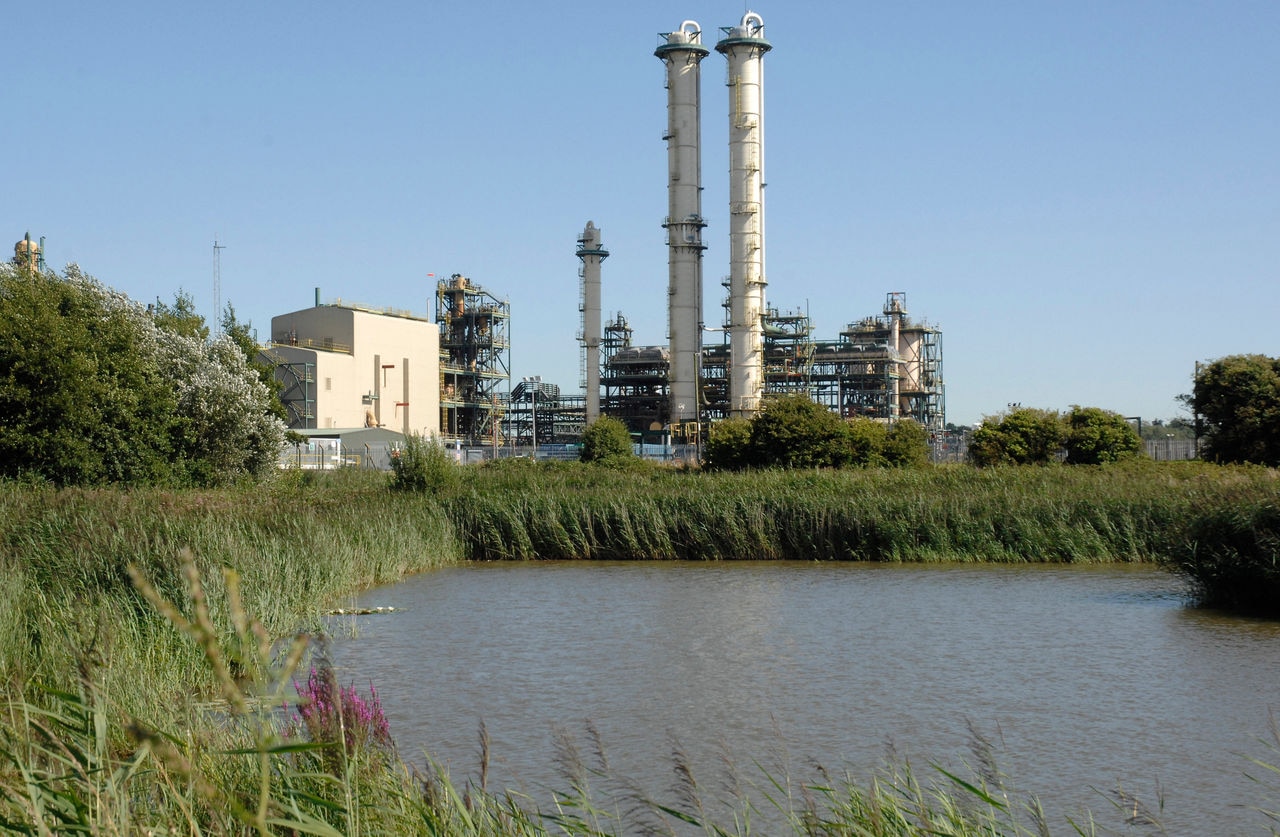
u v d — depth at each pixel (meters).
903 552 39.41
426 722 17.14
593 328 138.88
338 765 8.22
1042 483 42.84
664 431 127.81
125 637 14.73
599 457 83.56
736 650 22.97
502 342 138.00
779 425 68.00
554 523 41.56
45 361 39.72
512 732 16.52
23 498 31.19
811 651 22.78
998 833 9.81
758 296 121.38
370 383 113.94
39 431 39.50
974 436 70.38
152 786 7.97
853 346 139.12
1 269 44.72
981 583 33.16
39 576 21.58
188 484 44.97
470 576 36.38
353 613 27.88
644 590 32.53
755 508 41.22
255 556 25.45
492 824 8.82
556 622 26.69
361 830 7.68
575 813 12.59
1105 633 24.44
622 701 18.50
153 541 25.06
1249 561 27.12
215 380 48.31
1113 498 39.28
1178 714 17.33
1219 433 59.53
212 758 8.29
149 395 43.94
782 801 13.12
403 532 38.19
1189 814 12.82
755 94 121.25
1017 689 19.14
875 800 9.80
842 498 41.22
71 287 45.41
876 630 25.22
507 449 121.75
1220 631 24.48
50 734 6.96
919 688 19.28
